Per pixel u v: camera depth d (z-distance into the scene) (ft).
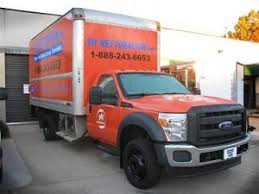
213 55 67.62
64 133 31.35
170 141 18.35
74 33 26.61
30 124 49.96
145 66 29.86
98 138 25.12
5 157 28.55
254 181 21.54
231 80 68.69
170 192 19.63
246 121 20.95
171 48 63.31
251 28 121.49
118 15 28.55
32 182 21.70
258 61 75.10
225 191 19.74
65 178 22.53
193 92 26.22
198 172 18.84
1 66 48.60
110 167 25.25
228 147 19.11
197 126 18.24
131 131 21.72
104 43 27.63
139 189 20.13
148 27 30.04
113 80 24.07
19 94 50.67
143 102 20.77
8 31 49.03
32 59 41.60
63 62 29.19
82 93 26.66
